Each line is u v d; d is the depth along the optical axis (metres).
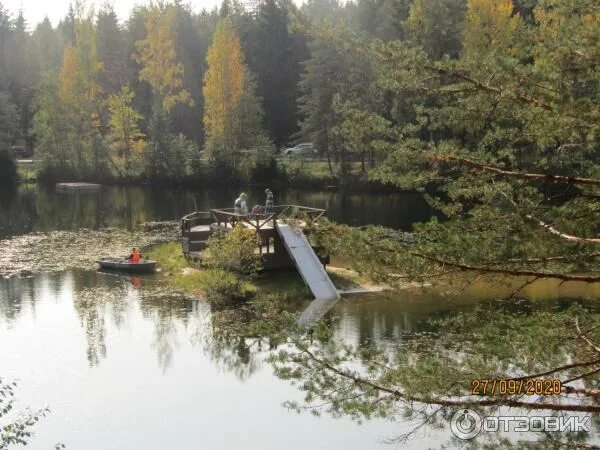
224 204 45.28
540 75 6.61
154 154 57.81
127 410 12.74
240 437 11.58
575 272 6.90
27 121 76.75
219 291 19.94
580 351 7.25
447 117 7.57
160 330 17.41
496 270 6.87
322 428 11.71
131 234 33.28
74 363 15.18
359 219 36.97
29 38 86.06
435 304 18.64
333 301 19.30
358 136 7.91
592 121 6.54
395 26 46.41
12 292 21.58
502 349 6.86
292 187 54.50
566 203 7.07
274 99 67.25
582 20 6.76
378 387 7.27
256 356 15.40
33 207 44.53
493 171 7.28
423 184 7.68
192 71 70.81
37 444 11.48
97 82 66.81
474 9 35.34
